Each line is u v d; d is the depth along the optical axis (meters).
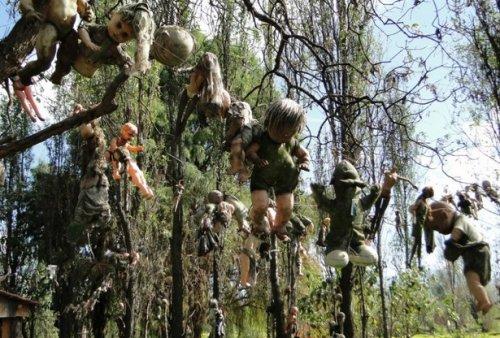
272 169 4.25
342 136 8.16
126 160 5.25
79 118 4.39
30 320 21.78
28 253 24.86
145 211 15.55
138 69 4.09
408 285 18.88
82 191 5.41
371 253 5.05
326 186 5.30
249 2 7.39
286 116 4.08
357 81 9.18
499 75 12.80
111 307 17.50
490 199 5.61
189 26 8.10
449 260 4.75
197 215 6.57
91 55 4.30
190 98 4.96
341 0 8.96
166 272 19.14
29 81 4.38
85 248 16.69
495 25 12.79
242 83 11.77
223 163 14.36
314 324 16.30
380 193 5.04
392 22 7.67
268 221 5.29
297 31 9.58
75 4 4.28
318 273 16.06
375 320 18.08
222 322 15.38
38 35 4.17
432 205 4.87
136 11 4.15
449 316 21.94
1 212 24.94
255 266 5.56
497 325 25.59
